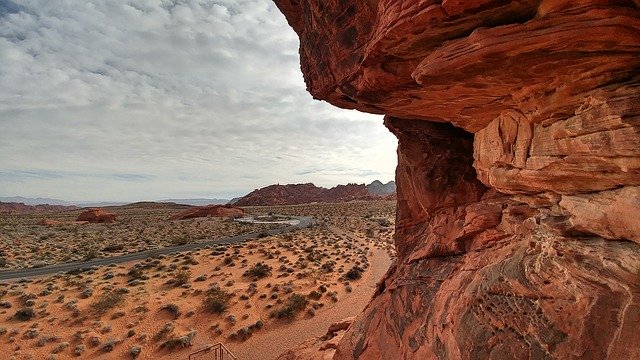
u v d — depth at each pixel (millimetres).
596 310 6773
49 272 42375
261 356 26766
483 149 11789
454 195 15109
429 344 10930
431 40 7609
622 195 6621
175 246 60000
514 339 8242
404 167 16750
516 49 6430
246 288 36969
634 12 5574
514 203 11211
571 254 7750
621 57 6203
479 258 11641
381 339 13984
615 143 6297
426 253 14266
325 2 10672
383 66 9133
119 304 31938
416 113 11852
